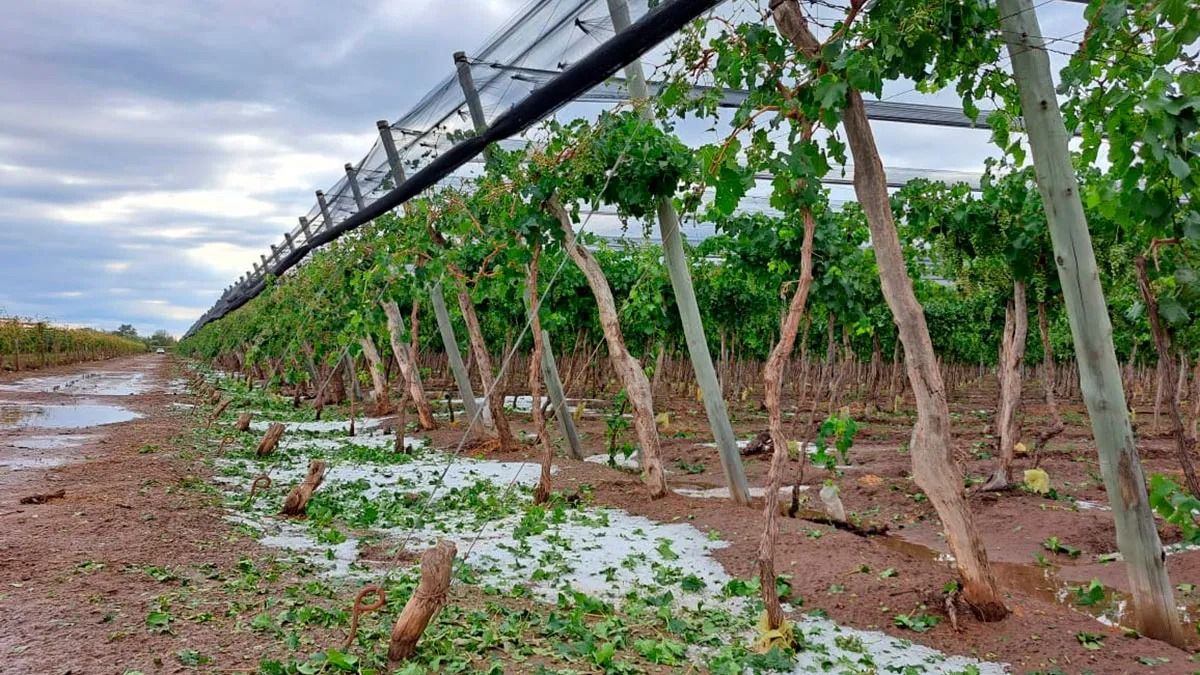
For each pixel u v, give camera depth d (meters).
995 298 13.53
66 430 15.88
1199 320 11.36
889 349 23.52
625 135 8.55
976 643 5.10
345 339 15.95
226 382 34.94
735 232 11.05
